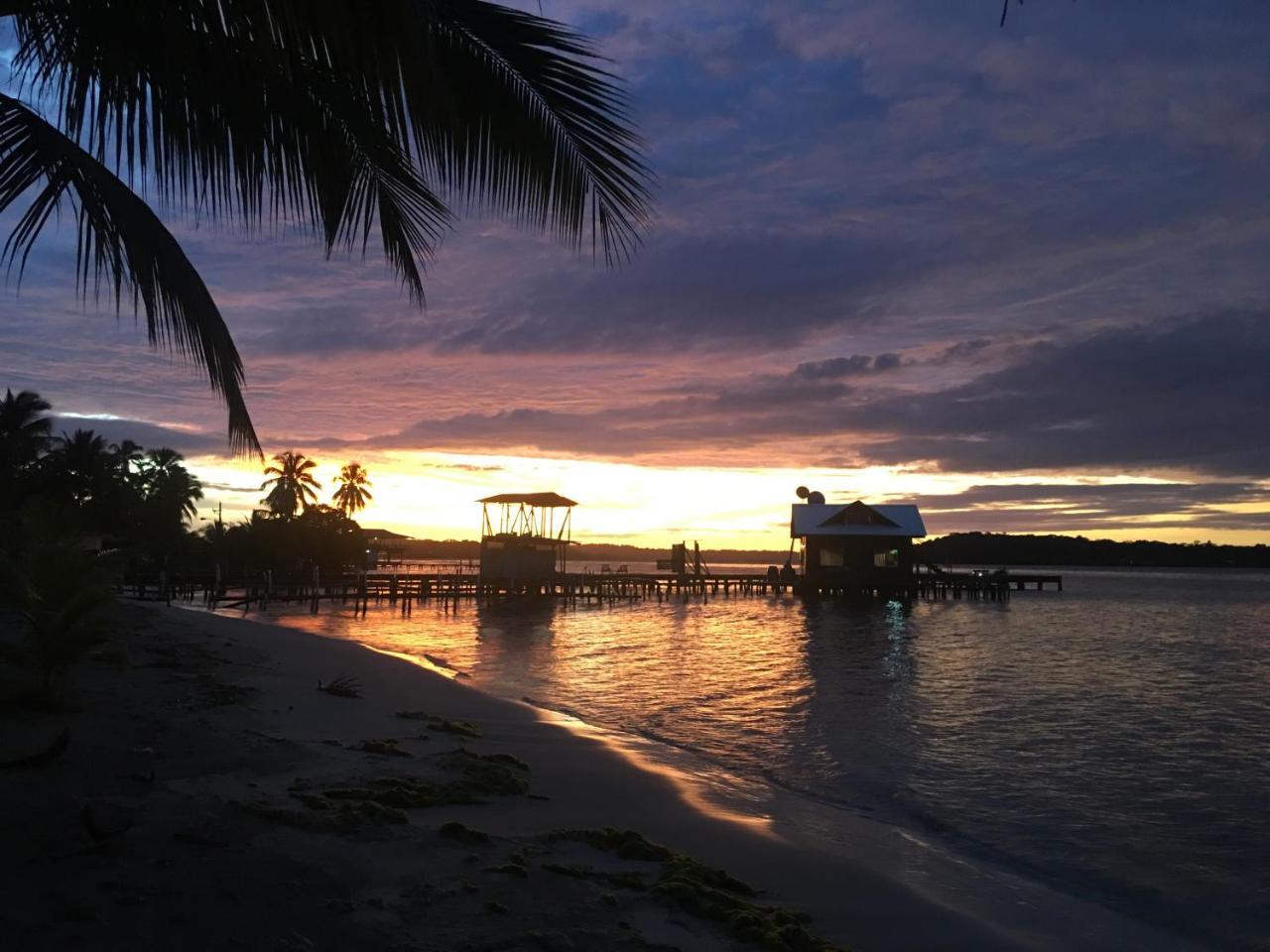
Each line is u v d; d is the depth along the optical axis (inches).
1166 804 370.3
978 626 1585.9
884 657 999.0
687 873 214.2
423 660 898.1
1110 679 818.2
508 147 164.1
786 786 383.6
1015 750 482.3
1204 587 4040.4
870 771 422.3
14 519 725.3
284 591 2015.3
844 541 2240.4
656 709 599.2
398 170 184.1
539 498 1868.8
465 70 160.1
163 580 1625.2
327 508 2495.1
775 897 222.1
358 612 1790.1
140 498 2222.0
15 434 1641.2
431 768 310.5
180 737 310.0
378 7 105.1
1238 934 232.1
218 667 538.6
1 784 220.1
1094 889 266.5
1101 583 4680.1
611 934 167.6
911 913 220.2
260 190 164.4
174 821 202.7
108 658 367.2
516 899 179.8
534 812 273.1
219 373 161.0
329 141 167.5
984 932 212.5
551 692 677.3
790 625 1582.2
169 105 155.1
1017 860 293.6
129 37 145.6
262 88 156.3
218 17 125.1
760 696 673.0
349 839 209.0
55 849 173.8
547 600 2107.5
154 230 155.7
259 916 154.7
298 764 291.4
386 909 167.6
